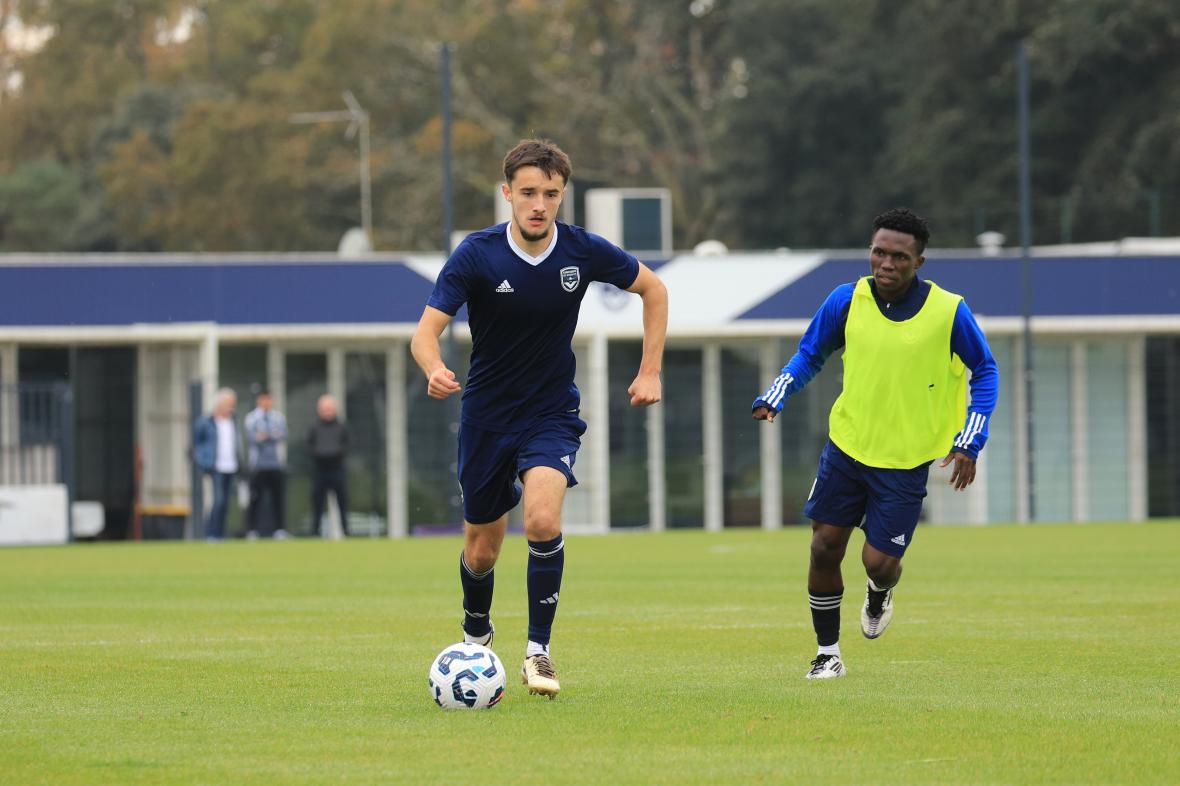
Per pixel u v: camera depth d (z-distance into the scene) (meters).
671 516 107.06
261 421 91.88
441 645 33.75
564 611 41.06
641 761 20.67
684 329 105.44
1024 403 108.44
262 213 198.62
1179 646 32.69
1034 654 31.45
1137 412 111.12
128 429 105.12
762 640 34.25
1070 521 105.50
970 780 19.50
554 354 26.02
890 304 28.02
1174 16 147.50
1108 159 153.50
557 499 25.56
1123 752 21.23
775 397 28.48
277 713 24.58
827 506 28.22
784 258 106.75
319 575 56.41
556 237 25.67
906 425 27.75
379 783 19.41
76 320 99.31
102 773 20.09
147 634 36.25
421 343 25.14
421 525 104.81
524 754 21.17
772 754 21.16
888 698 25.77
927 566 56.50
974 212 160.00
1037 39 152.25
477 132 191.12
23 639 35.25
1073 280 108.06
